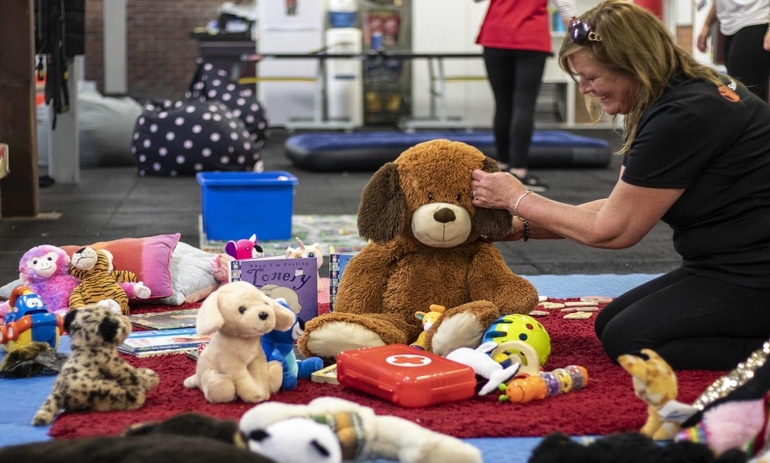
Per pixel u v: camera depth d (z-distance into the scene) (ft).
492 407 6.03
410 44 32.48
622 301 7.43
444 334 6.72
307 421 4.53
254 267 7.63
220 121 21.16
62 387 5.89
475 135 24.70
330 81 31.99
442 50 32.27
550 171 22.36
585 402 6.11
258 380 6.16
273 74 32.35
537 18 17.01
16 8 14.97
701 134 6.52
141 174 21.29
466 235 7.12
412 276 7.30
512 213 7.18
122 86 34.78
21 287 7.72
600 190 18.97
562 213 6.88
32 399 6.36
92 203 17.02
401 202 7.08
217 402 6.05
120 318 6.07
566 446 4.67
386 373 6.09
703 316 6.70
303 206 16.97
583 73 6.88
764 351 5.08
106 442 3.91
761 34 13.16
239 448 3.96
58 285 8.80
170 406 6.03
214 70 26.05
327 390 6.46
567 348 7.63
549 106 33.86
